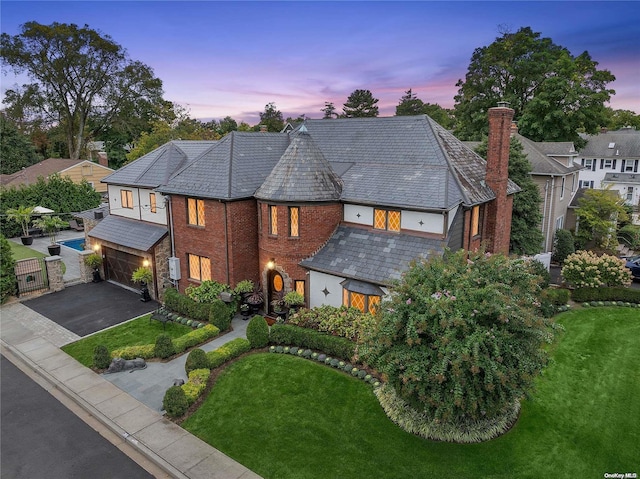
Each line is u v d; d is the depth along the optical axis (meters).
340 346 15.60
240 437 12.00
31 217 37.00
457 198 17.39
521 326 10.73
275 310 19.48
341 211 19.97
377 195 18.62
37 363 16.36
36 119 57.28
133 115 60.56
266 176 21.70
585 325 19.61
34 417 13.28
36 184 38.59
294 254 19.56
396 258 17.44
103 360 15.69
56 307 22.06
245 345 16.59
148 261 22.86
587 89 44.44
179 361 16.36
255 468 10.85
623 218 34.19
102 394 14.23
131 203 25.77
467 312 10.41
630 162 53.44
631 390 14.22
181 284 23.00
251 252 21.20
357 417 12.76
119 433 12.27
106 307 22.08
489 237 20.86
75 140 61.50
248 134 23.31
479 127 51.22
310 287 19.48
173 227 22.69
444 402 10.51
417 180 18.42
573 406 13.33
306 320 17.33
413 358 10.70
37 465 11.23
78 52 53.31
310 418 12.74
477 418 11.47
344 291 18.30
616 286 22.97
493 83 49.69
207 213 20.75
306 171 19.42
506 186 21.12
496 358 10.27
